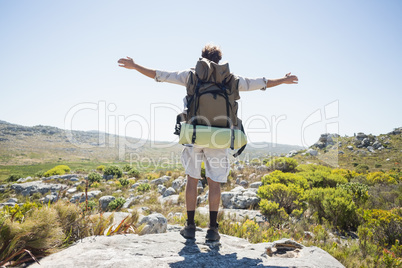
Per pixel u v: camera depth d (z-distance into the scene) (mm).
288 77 2461
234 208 10602
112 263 1763
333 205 8461
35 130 176625
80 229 2824
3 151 121500
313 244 6035
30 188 25922
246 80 2307
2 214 2230
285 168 21953
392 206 10617
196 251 2092
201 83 2129
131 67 2209
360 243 6406
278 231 6652
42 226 2170
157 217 3672
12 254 1907
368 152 48094
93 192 23625
